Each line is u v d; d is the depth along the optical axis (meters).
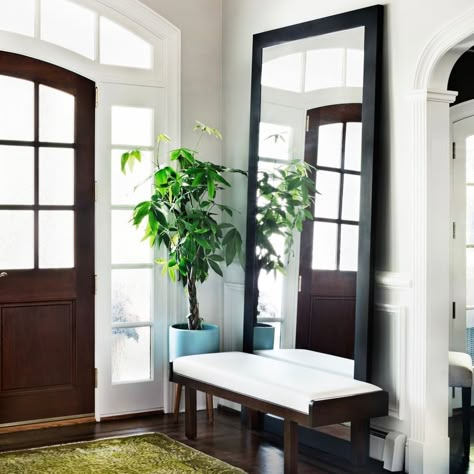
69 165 5.06
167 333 5.35
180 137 5.38
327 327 4.47
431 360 4.04
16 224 4.90
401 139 4.18
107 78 5.13
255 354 5.02
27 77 4.91
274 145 4.92
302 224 4.68
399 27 4.18
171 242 5.07
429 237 4.03
